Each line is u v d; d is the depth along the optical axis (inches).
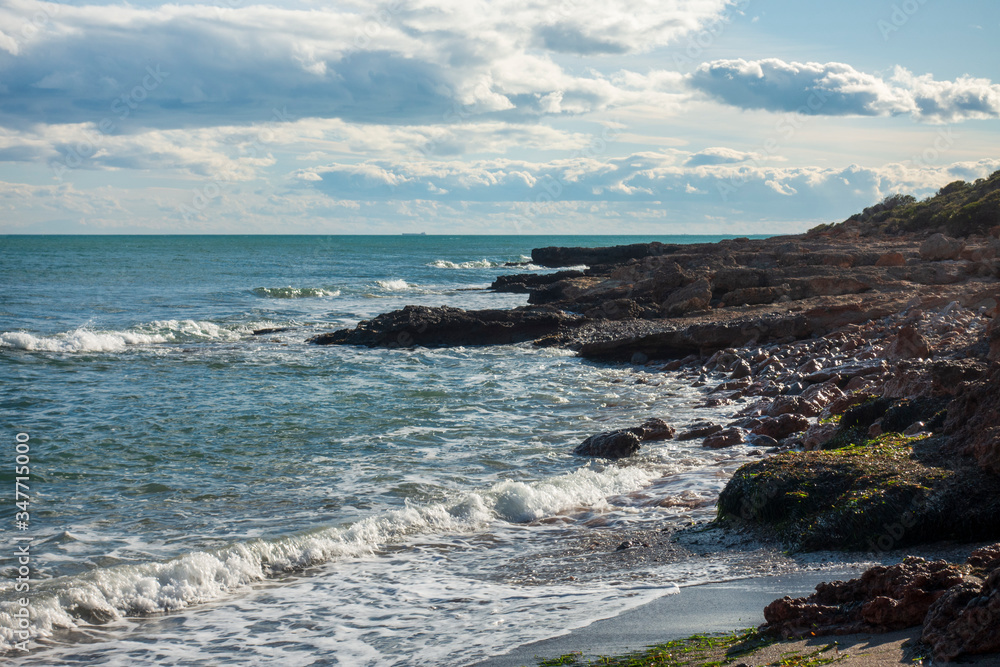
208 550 403.9
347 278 3262.8
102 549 417.1
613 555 386.6
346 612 331.6
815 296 1507.1
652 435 670.5
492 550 414.0
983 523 345.7
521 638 273.9
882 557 337.4
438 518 466.0
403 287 2824.8
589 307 1625.2
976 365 507.8
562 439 681.6
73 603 340.2
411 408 820.6
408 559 402.9
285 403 845.8
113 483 548.1
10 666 291.4
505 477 560.7
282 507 493.0
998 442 360.2
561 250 4212.6
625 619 280.8
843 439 526.3
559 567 374.3
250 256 5226.4
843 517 362.6
